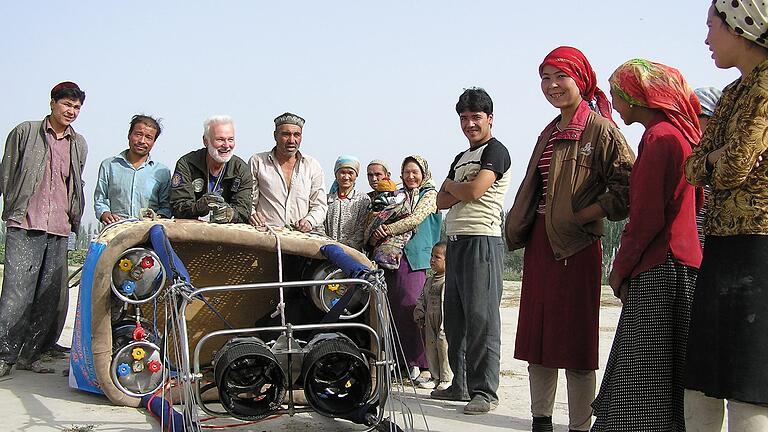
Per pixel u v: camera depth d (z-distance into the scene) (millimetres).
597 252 5000
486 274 6355
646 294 4324
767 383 3637
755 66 3836
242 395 4812
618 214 4832
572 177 4969
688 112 4508
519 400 6742
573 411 5047
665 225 4348
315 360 4613
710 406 3969
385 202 7785
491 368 6316
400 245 7688
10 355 7383
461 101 6582
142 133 7547
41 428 5543
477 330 6316
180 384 4801
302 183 7492
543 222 5133
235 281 6582
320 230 7535
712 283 3805
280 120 7422
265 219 7387
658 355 4281
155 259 6008
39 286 7738
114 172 7559
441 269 7391
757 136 3611
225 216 6711
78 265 22078
